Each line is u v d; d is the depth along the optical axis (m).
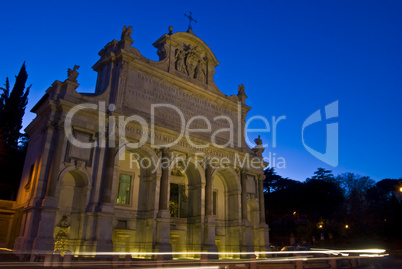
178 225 39.66
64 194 31.80
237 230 42.53
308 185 82.62
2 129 52.66
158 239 33.78
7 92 58.53
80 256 28.06
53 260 23.86
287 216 90.00
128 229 34.69
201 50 46.25
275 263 24.95
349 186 106.31
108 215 30.70
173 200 40.25
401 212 72.19
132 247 34.72
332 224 86.38
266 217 86.88
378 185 108.56
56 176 29.34
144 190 36.88
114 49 38.19
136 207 36.25
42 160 29.80
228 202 45.00
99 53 40.09
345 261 28.58
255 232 45.56
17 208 35.22
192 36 44.56
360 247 75.81
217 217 43.94
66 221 30.12
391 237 74.19
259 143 50.44
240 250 41.69
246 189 45.72
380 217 83.88
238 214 43.09
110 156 32.31
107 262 25.52
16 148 54.25
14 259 26.58
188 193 41.69
